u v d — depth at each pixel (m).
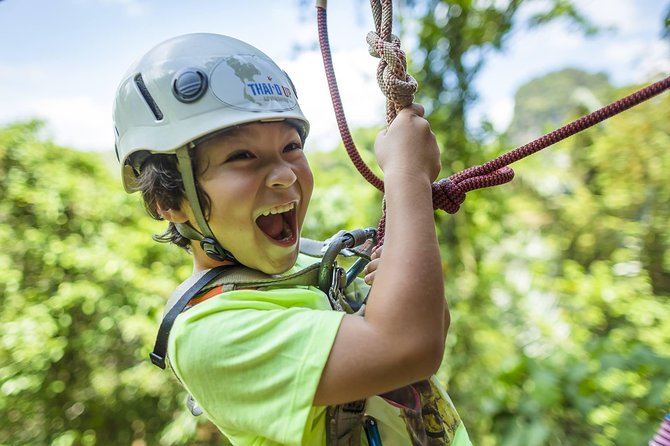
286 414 0.91
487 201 5.00
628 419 3.20
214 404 0.98
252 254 1.09
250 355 0.94
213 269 1.14
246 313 0.99
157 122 1.08
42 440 4.78
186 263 5.32
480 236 5.09
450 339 4.51
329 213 4.54
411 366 0.88
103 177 5.70
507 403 3.71
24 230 5.03
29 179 5.17
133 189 1.23
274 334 0.94
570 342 4.45
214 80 1.04
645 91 1.02
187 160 1.05
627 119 5.57
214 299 1.04
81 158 5.62
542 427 3.42
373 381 0.88
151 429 5.05
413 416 1.07
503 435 3.62
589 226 5.71
